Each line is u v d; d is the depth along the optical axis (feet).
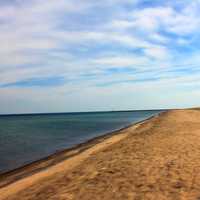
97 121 240.32
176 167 29.55
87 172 31.55
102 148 53.11
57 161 47.60
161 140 51.13
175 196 21.20
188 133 60.44
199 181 24.56
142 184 24.64
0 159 59.16
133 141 55.06
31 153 66.95
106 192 23.43
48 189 26.81
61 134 117.29
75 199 22.41
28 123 247.70
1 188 32.45
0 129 165.78
